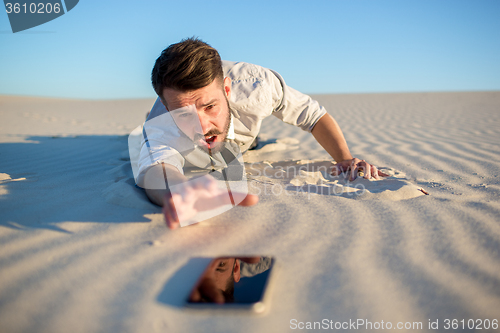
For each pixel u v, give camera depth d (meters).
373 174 1.79
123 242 1.00
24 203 1.34
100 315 0.69
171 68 1.26
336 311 0.68
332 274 0.82
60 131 4.56
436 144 2.90
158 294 0.75
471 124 4.37
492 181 1.68
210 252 0.94
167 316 0.68
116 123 6.09
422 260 0.88
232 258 0.90
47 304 0.73
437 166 2.08
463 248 0.94
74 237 1.04
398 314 0.67
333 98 15.33
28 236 1.04
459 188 1.56
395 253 0.92
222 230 1.09
